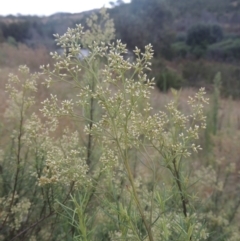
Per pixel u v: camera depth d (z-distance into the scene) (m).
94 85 3.30
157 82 20.84
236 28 39.59
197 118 2.42
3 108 6.64
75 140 3.29
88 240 2.15
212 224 3.71
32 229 3.28
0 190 3.46
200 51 35.00
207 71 27.78
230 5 43.66
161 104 11.46
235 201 4.70
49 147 3.15
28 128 3.04
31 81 3.36
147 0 37.00
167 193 2.69
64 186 3.04
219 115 10.25
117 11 35.66
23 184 3.47
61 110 2.12
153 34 34.72
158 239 2.58
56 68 2.09
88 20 4.75
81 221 2.15
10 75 3.31
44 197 3.13
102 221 3.01
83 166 2.44
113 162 2.39
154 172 2.18
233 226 3.87
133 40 31.55
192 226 2.16
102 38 4.69
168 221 2.48
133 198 2.14
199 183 4.48
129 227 2.13
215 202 4.43
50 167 2.43
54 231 3.30
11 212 3.12
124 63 2.05
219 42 36.59
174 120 2.36
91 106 3.59
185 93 19.78
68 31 2.11
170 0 40.34
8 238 3.24
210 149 6.84
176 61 33.00
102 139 2.68
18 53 20.34
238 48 34.59
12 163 3.48
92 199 3.02
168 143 2.38
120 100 2.05
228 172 4.96
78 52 2.11
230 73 27.55
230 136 7.32
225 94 21.80
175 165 2.62
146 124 2.20
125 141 2.07
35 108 6.11
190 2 43.00
